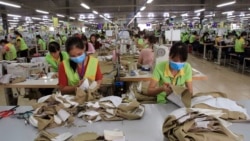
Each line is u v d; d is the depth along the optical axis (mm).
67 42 2111
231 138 1127
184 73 2141
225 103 1496
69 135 1289
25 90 3566
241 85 5742
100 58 4875
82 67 2209
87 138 1230
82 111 1578
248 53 7473
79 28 16328
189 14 20672
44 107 1517
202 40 11461
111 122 1489
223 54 9398
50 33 13266
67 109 1544
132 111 1581
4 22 15867
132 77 3322
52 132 1354
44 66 3672
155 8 18688
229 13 20469
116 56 3785
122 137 1234
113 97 1706
